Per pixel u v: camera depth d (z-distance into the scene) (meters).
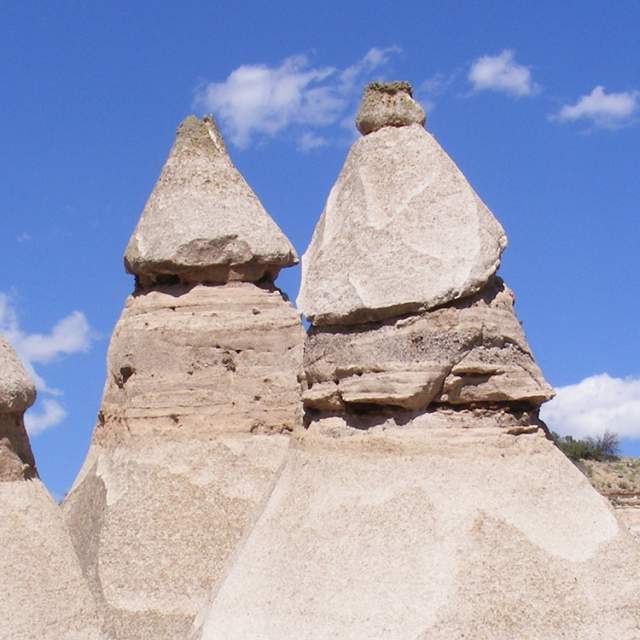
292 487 17.80
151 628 23.39
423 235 17.80
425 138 18.47
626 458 59.81
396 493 16.80
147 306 26.94
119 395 26.84
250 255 26.92
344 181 18.88
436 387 17.33
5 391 21.11
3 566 20.28
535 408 18.19
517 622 15.88
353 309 17.78
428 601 15.90
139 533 24.47
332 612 16.20
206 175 27.30
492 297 18.00
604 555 16.80
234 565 17.66
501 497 16.75
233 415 26.02
